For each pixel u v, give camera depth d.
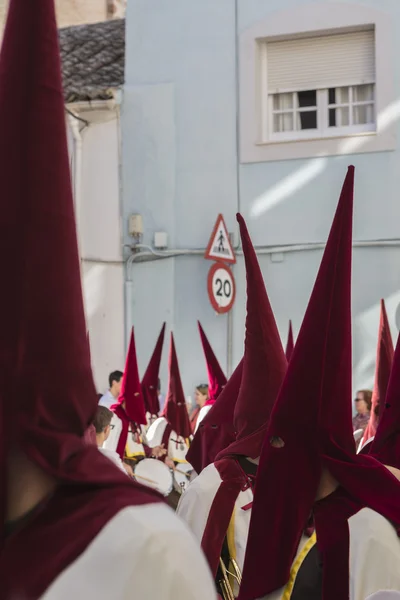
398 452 3.82
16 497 1.81
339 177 12.98
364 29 12.96
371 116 13.07
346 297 3.12
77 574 1.68
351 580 2.99
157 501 1.82
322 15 13.00
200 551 1.79
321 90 13.23
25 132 1.87
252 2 13.41
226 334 13.25
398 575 2.97
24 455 1.81
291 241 13.17
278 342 4.25
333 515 3.08
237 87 13.48
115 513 1.74
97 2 17.30
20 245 1.84
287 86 13.35
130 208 13.66
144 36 13.90
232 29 13.52
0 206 1.86
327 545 3.03
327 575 3.01
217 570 3.92
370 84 13.04
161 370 13.44
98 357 13.40
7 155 1.87
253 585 3.06
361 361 12.70
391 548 3.00
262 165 13.32
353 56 13.05
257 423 4.18
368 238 12.84
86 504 1.78
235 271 13.30
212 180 13.50
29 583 1.69
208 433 5.23
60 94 1.92
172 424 9.77
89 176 13.45
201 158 13.56
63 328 1.85
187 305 13.45
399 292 12.69
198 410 11.24
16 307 1.82
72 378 1.86
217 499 3.94
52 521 1.77
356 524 3.03
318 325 3.07
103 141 13.62
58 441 1.82
